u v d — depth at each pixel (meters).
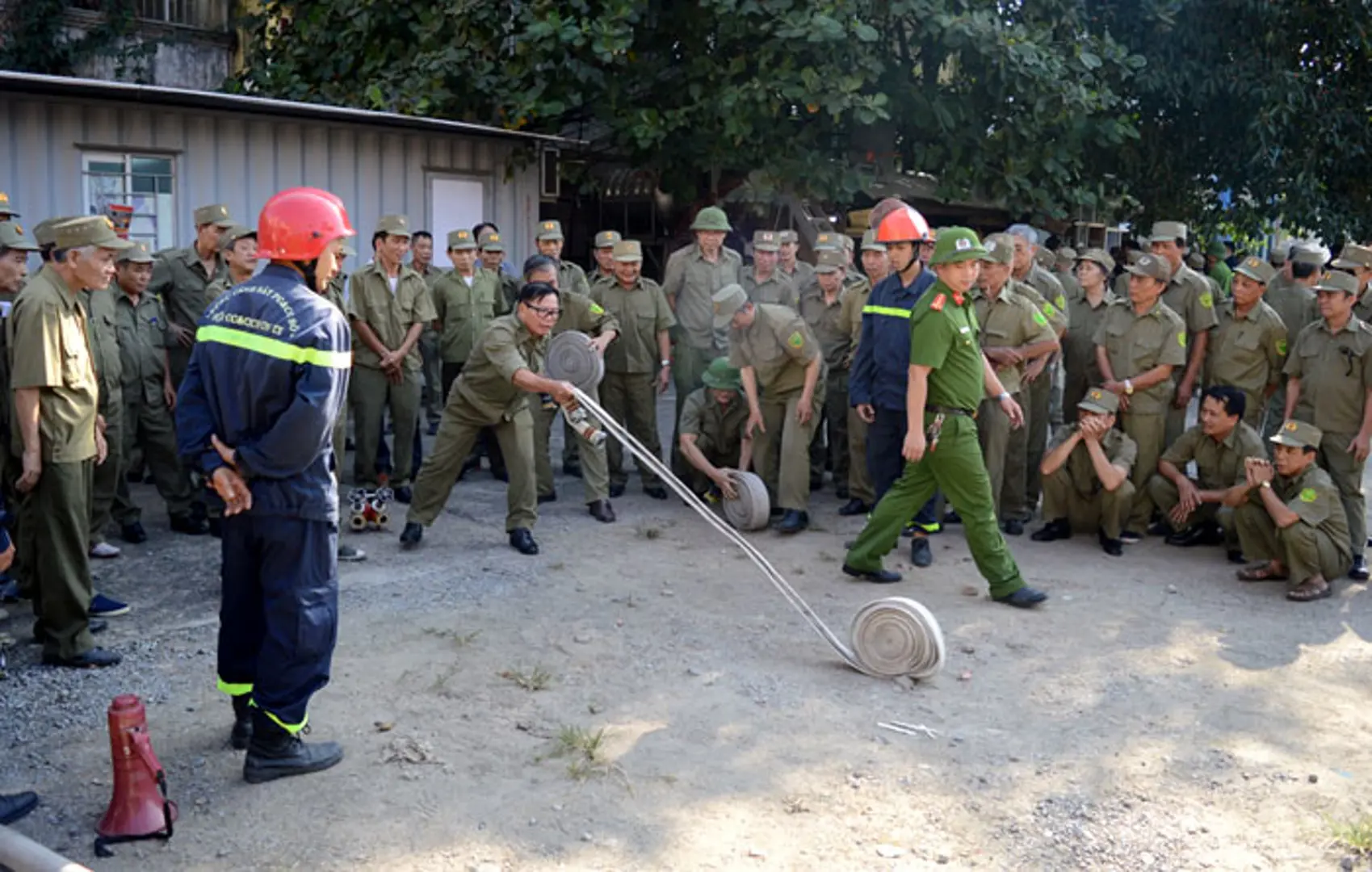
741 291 7.57
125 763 3.79
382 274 8.31
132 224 10.03
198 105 9.92
